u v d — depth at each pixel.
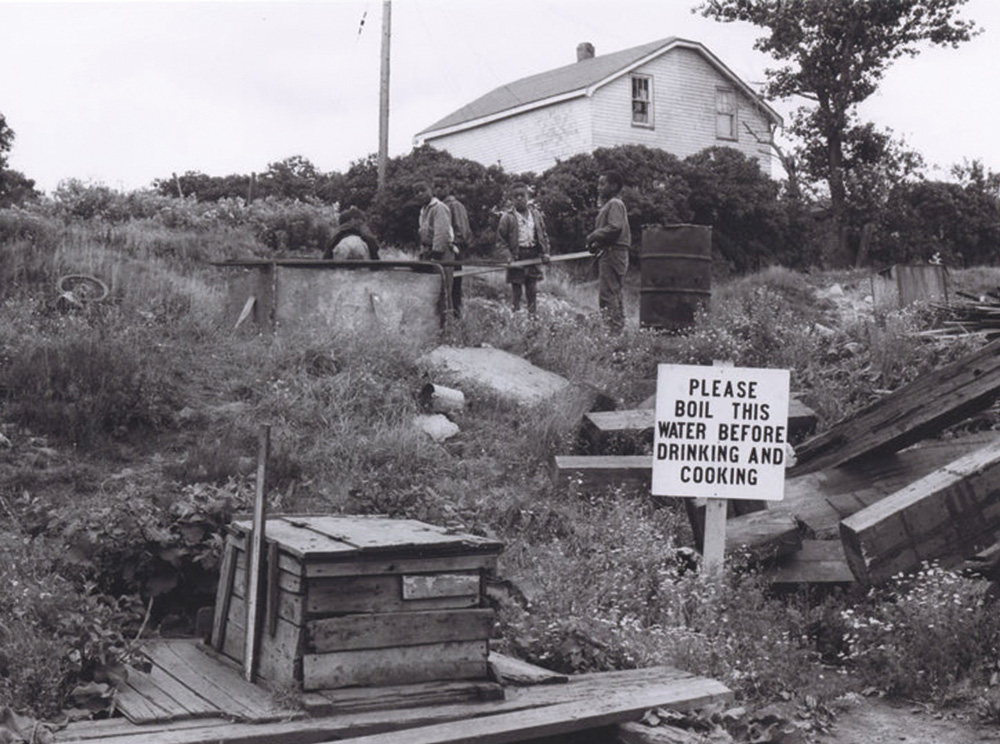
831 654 7.82
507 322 14.70
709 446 8.02
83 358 10.80
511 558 8.86
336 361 11.95
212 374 11.62
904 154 38.38
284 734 5.35
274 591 5.94
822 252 35.91
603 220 15.67
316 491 9.55
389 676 5.84
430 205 15.71
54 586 6.45
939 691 7.04
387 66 32.41
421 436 10.72
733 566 8.47
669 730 5.75
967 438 10.23
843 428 10.21
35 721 5.34
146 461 9.94
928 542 8.05
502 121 38.94
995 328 13.71
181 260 19.30
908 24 37.44
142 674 6.15
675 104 37.75
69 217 23.72
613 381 13.05
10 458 9.55
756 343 14.49
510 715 5.71
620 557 8.56
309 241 24.92
